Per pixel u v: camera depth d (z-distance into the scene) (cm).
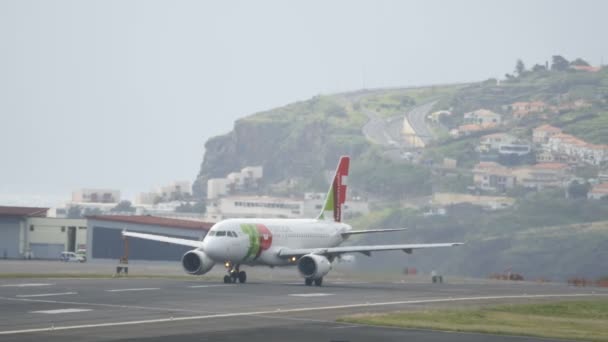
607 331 12406
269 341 9894
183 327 10919
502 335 11156
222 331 10612
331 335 10500
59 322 11112
